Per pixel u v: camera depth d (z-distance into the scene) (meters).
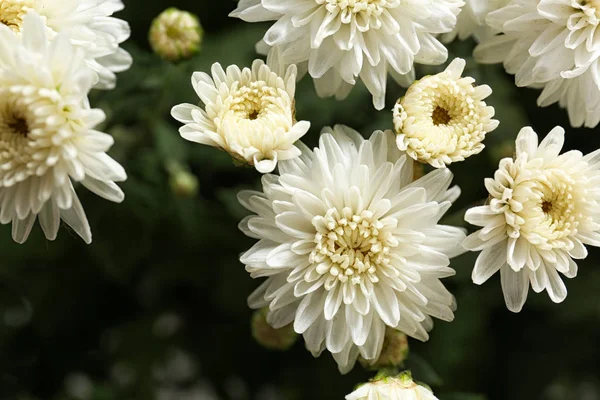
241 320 0.50
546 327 0.50
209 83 0.39
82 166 0.38
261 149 0.39
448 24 0.40
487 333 0.50
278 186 0.39
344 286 0.39
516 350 0.51
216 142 0.39
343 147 0.40
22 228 0.39
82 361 0.50
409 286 0.39
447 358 0.48
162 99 0.46
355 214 0.39
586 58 0.40
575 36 0.40
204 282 0.49
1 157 0.38
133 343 0.49
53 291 0.49
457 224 0.42
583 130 0.48
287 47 0.40
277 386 0.50
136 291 0.50
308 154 0.40
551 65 0.40
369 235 0.39
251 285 0.48
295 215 0.39
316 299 0.39
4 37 0.38
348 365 0.41
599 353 0.51
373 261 0.39
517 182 0.39
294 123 0.39
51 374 0.50
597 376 0.51
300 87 0.46
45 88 0.38
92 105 0.45
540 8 0.40
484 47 0.42
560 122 0.49
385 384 0.40
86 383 0.50
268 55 0.39
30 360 0.49
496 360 0.51
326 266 0.39
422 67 0.44
